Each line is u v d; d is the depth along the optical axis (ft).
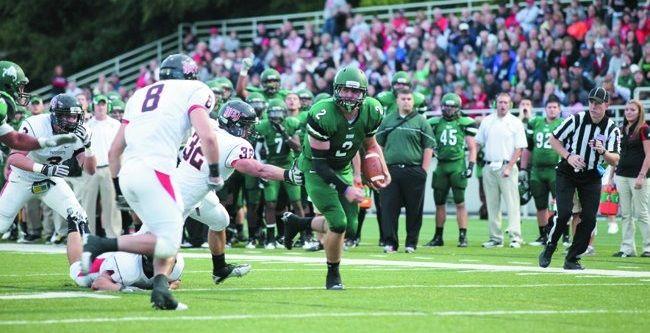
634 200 89.66
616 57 140.36
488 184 102.89
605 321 47.62
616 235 116.88
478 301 54.49
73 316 47.21
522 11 153.17
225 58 175.83
